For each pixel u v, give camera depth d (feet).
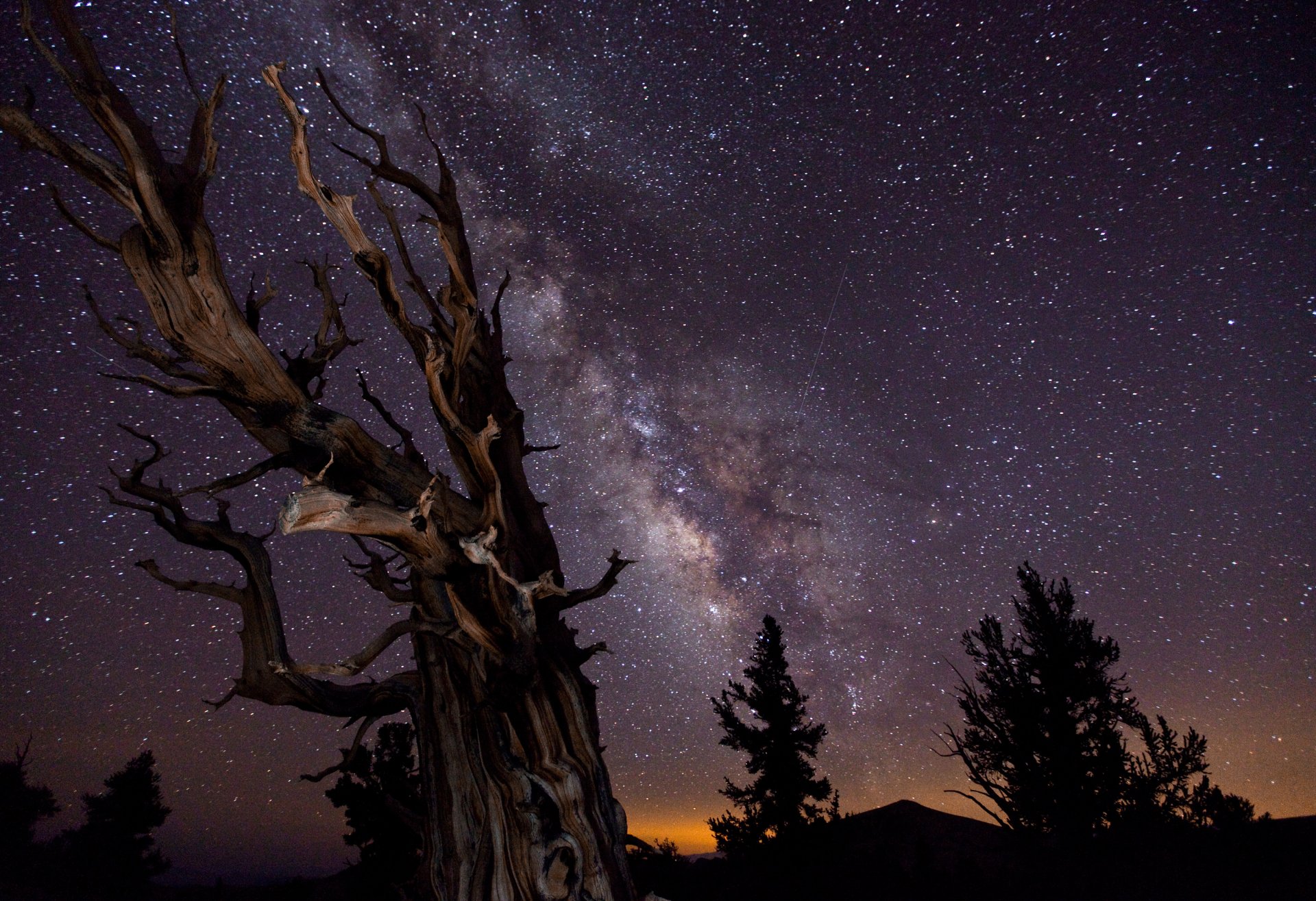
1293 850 39.52
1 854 75.00
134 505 26.78
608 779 26.68
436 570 22.06
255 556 27.91
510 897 24.35
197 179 21.31
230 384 23.24
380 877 50.34
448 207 27.20
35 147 19.44
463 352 24.72
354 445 24.85
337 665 21.70
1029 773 46.06
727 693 57.88
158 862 81.51
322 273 28.94
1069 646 47.47
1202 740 45.01
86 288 22.11
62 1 19.56
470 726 26.76
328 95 25.12
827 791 54.60
